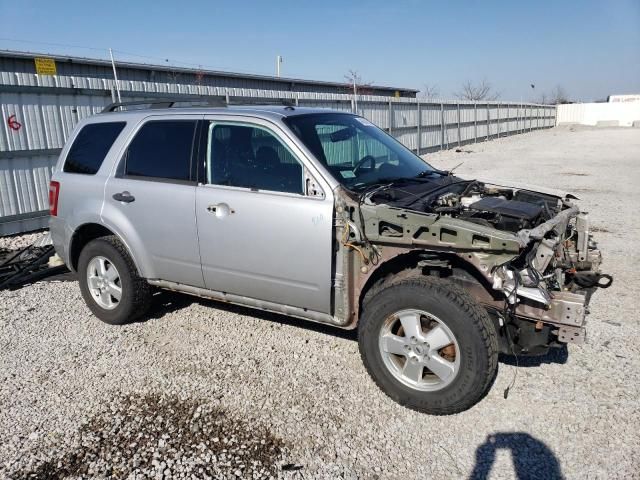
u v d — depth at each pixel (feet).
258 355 14.19
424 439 10.64
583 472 9.61
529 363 13.41
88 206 15.81
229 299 14.34
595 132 136.15
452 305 10.67
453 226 10.68
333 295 12.52
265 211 12.83
